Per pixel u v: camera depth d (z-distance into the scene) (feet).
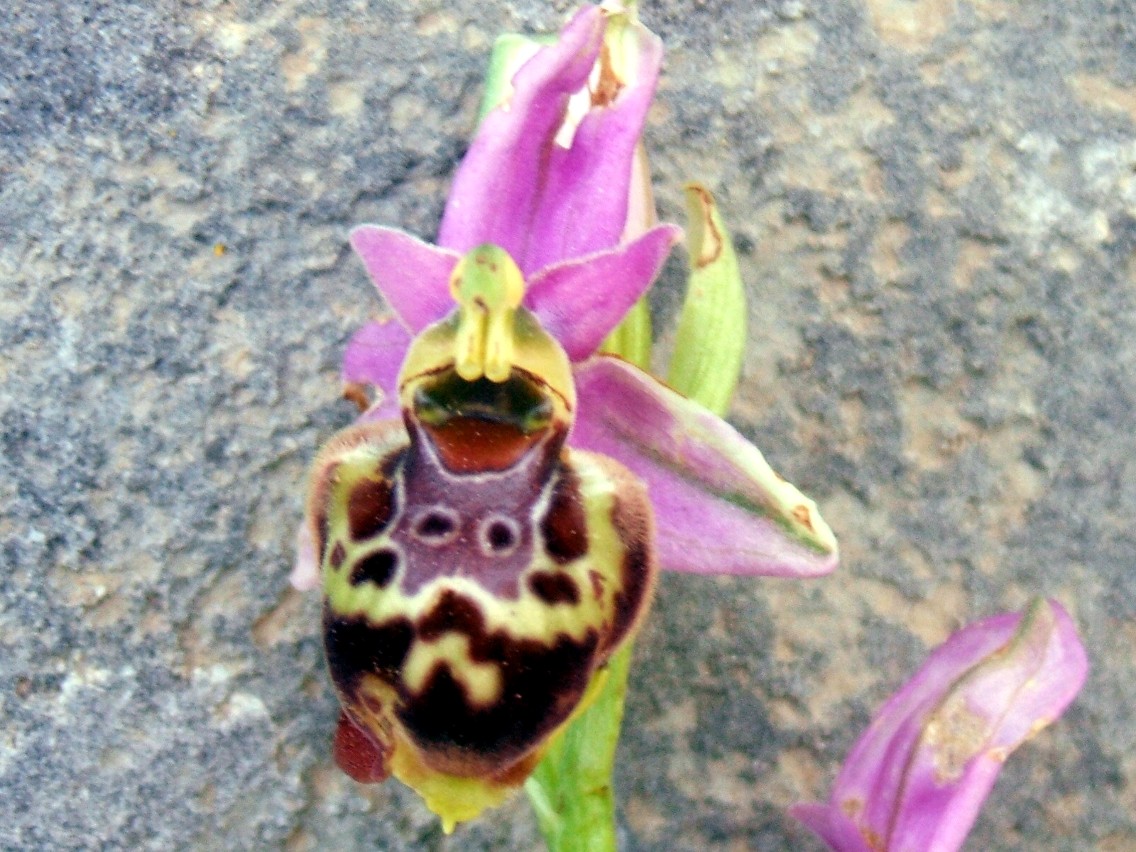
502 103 0.20
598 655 0.17
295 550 0.28
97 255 0.28
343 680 0.17
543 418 0.19
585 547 0.18
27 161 0.28
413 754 0.17
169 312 0.28
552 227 0.20
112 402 0.28
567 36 0.19
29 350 0.28
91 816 0.27
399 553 0.18
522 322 0.19
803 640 0.28
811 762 0.28
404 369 0.19
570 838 0.21
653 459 0.19
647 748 0.28
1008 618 0.19
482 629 0.17
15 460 0.27
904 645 0.28
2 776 0.27
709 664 0.28
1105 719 0.28
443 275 0.19
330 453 0.19
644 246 0.19
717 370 0.22
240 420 0.28
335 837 0.28
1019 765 0.28
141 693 0.27
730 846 0.28
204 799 0.27
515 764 0.17
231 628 0.28
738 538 0.19
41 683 0.27
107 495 0.28
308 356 0.28
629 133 0.20
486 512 0.18
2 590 0.27
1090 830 0.28
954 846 0.18
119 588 0.27
